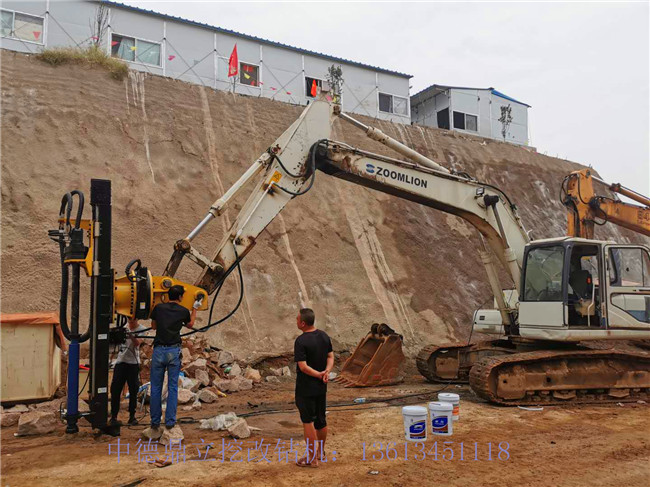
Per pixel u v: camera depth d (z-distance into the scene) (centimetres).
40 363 796
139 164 1457
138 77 1683
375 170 966
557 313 930
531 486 480
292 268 1453
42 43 1777
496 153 2547
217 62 2127
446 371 1159
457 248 1861
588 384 930
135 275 658
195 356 1068
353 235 1661
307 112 925
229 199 812
